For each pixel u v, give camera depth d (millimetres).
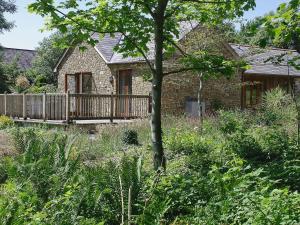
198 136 12469
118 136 14203
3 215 4250
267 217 4359
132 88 22406
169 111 21266
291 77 27141
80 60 25625
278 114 16594
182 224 5141
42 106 18891
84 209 5133
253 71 24844
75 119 18172
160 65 7699
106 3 7660
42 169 5898
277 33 6133
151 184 5809
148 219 4621
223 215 4812
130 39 8102
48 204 4879
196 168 8211
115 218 5285
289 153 8680
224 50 21531
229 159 8875
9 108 20938
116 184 5430
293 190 6480
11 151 9102
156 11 7574
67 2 7559
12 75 35000
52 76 37781
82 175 5801
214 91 23156
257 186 5621
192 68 7879
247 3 7535
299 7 5957
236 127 12359
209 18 9234
